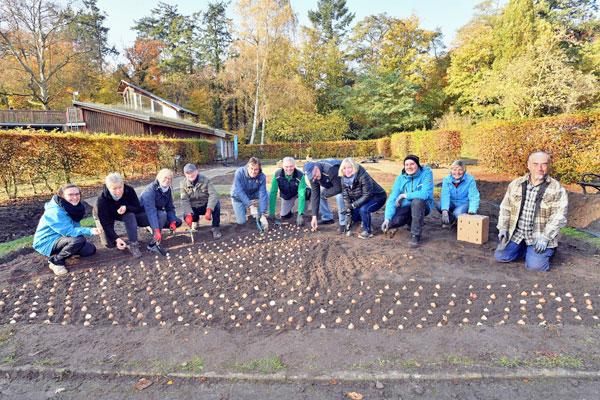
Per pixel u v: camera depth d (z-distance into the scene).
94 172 12.27
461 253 4.42
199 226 6.00
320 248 4.64
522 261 4.14
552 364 2.34
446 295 3.34
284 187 5.90
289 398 2.13
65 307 3.25
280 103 33.16
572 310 3.01
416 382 2.24
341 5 48.34
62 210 4.10
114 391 2.21
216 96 41.12
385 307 3.15
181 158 19.89
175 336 2.78
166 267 4.18
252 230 5.64
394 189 5.03
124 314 3.13
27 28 28.86
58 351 2.60
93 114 21.88
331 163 5.60
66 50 34.59
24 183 9.12
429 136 20.58
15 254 4.80
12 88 32.03
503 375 2.26
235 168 21.33
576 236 5.02
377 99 34.53
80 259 4.44
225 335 2.78
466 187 5.31
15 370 2.39
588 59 21.02
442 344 2.60
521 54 19.27
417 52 35.66
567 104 16.00
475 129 18.06
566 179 8.62
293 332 2.81
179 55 43.03
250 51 32.25
